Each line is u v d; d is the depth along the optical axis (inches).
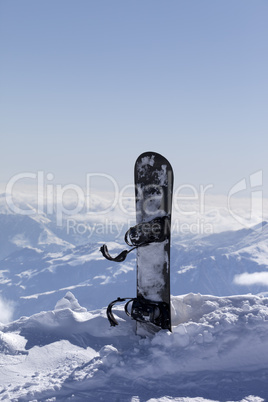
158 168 213.2
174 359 172.7
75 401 152.3
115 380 166.1
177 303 218.8
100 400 151.7
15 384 174.7
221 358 173.0
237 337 178.7
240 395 150.3
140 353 181.6
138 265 205.0
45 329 231.5
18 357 206.2
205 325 186.4
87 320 227.9
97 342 213.5
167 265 197.3
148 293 201.0
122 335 213.2
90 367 175.5
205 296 225.3
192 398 149.9
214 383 160.7
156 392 155.9
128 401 149.4
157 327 200.2
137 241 201.2
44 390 159.8
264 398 147.0
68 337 221.3
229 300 219.0
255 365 171.0
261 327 180.9
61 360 198.1
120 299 205.9
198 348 176.2
